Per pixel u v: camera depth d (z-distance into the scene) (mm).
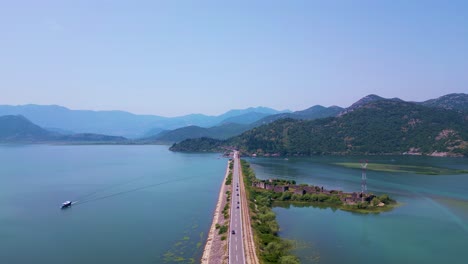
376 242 180125
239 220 198125
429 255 164125
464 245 177250
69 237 190625
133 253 165625
